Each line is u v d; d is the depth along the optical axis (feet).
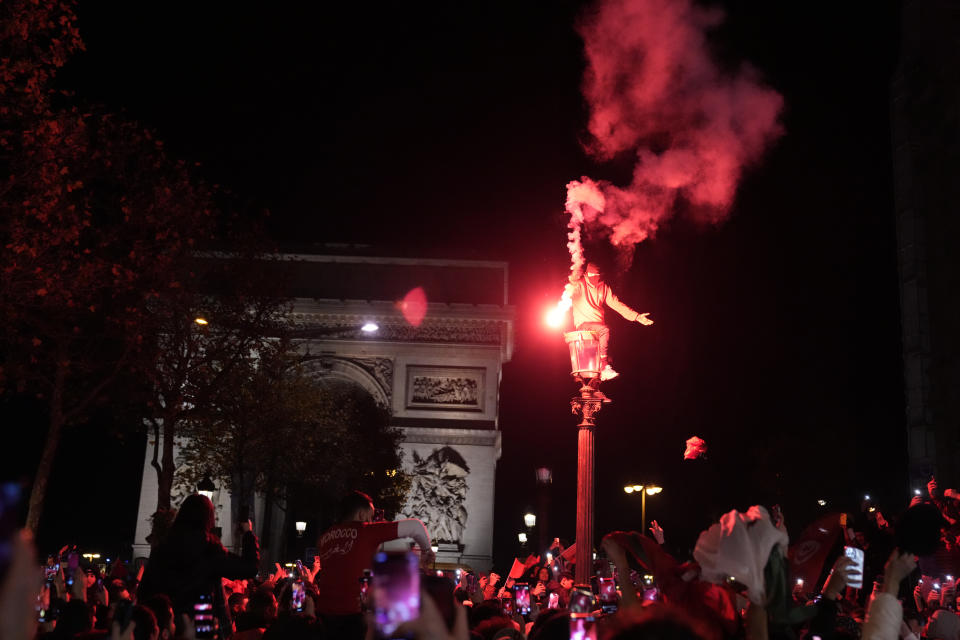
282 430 171.53
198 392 142.72
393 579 10.48
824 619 24.66
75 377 129.49
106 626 36.68
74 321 116.06
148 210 118.21
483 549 241.14
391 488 226.79
